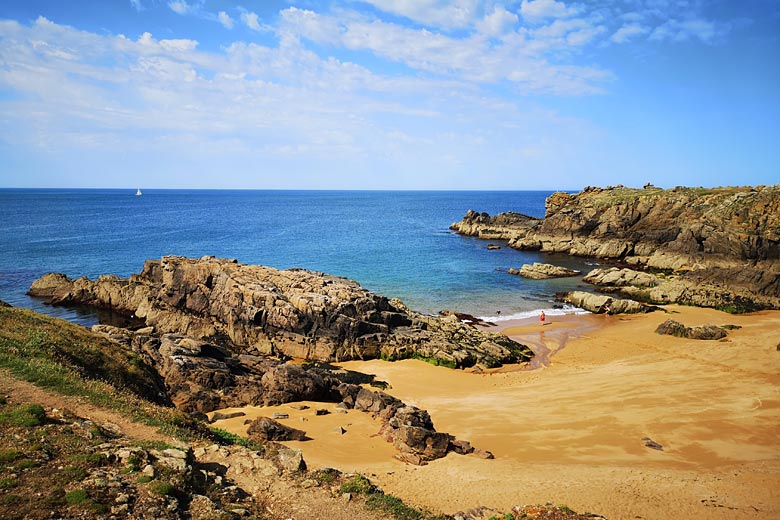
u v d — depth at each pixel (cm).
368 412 3188
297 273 5509
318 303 4578
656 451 2633
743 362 4016
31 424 1694
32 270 7506
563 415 3134
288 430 2681
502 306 6406
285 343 4512
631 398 3375
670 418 3031
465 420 3078
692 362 4097
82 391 2136
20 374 2112
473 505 2003
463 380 3934
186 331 4897
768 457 2539
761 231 8012
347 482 1861
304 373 3422
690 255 8388
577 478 2297
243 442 2256
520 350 4631
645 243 9419
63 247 9650
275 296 4628
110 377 2592
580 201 12025
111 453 1616
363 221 17700
